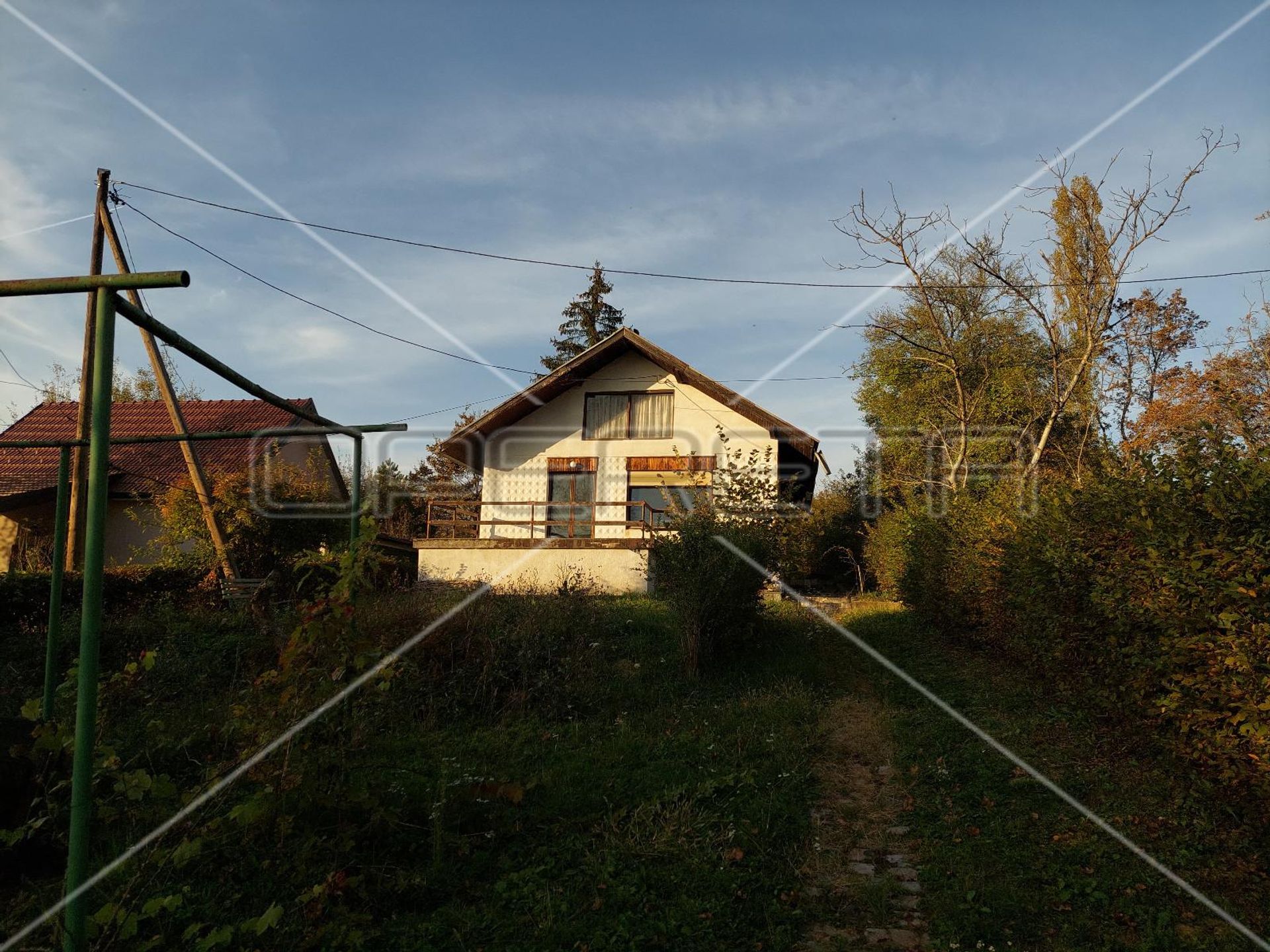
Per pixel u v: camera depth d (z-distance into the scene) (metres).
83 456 12.70
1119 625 5.95
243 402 24.47
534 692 9.09
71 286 3.38
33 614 11.12
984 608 10.64
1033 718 8.04
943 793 6.40
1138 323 21.06
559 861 5.17
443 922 4.42
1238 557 4.65
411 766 6.88
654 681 10.27
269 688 5.34
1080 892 4.57
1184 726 5.05
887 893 4.79
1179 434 5.75
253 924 3.68
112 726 7.24
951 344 19.47
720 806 6.14
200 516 14.93
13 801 4.91
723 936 4.31
